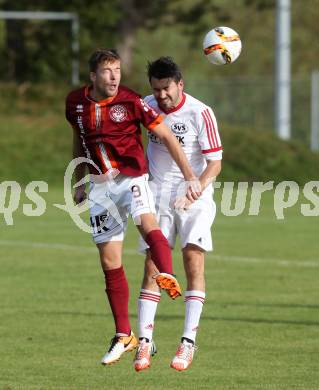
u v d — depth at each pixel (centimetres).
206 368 2589
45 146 8994
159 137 2388
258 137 9138
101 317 3238
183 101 2516
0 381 2453
